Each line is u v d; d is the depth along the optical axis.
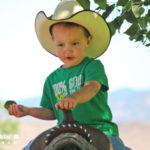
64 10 5.75
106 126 5.48
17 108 5.37
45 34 6.05
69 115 4.62
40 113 5.87
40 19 5.91
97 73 5.42
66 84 5.69
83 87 5.16
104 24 5.77
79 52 5.60
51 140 4.56
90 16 5.64
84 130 4.54
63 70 5.76
